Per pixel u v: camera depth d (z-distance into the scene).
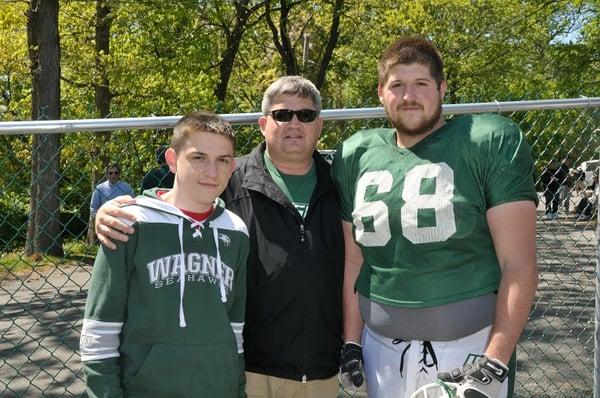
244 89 21.97
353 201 2.65
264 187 2.76
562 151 3.74
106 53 16.59
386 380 2.47
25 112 19.80
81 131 2.69
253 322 2.72
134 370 2.23
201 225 2.38
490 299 2.38
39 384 5.16
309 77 21.14
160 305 2.25
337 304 2.77
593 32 19.44
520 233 2.29
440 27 24.25
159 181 3.12
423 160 2.42
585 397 4.75
